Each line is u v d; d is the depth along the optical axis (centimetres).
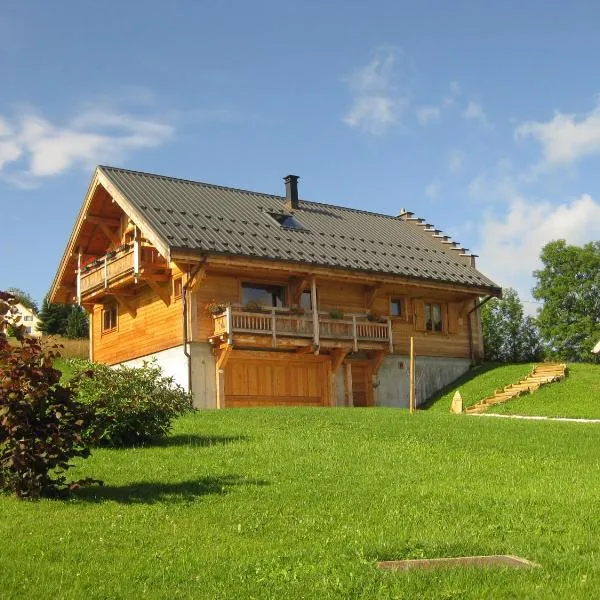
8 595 642
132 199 2675
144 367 1555
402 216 3869
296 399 2791
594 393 2600
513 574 705
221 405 2567
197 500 1008
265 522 912
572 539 847
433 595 650
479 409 2616
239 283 2695
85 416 1036
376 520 929
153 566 735
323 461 1289
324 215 3369
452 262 3353
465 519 934
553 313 4959
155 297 2794
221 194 3120
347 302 2969
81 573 708
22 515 911
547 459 1358
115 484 1109
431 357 3194
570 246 4975
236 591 668
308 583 685
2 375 972
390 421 1827
